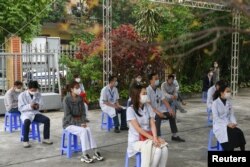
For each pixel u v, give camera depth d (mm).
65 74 12695
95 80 13031
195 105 13766
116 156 6961
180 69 16109
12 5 16281
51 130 9195
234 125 6207
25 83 11727
